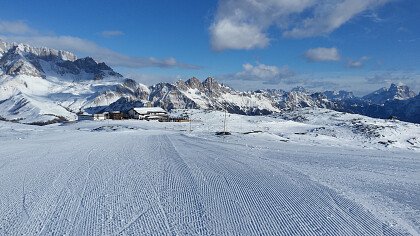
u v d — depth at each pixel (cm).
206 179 1611
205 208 1157
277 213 1121
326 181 1639
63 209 1127
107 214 1080
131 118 16262
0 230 943
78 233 926
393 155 3250
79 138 4019
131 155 2427
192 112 16788
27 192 1327
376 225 1025
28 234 916
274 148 3438
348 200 1290
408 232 973
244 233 946
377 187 1543
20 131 5188
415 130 10462
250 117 15562
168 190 1387
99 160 2148
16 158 2181
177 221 1027
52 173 1694
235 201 1248
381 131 9819
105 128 10269
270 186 1496
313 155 2861
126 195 1302
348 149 3838
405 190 1493
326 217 1089
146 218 1049
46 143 3247
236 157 2470
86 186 1433
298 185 1528
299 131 11112
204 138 4759
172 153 2602
